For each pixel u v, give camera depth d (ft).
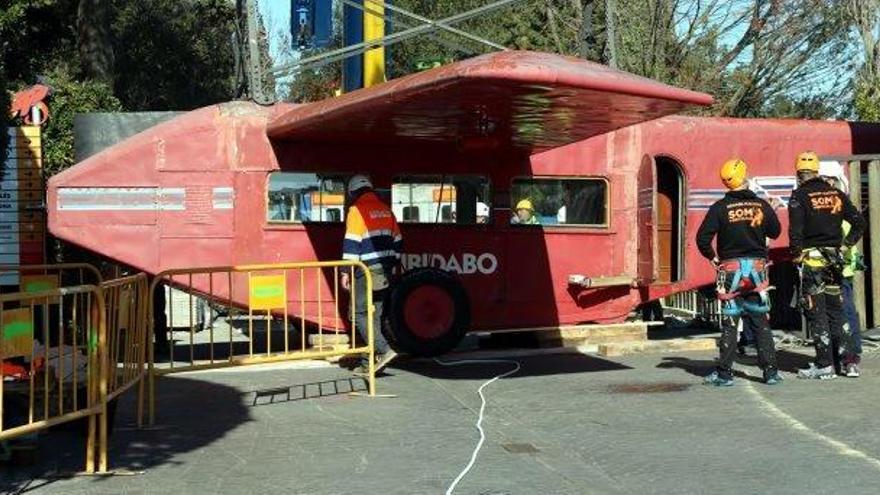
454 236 41.04
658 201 45.16
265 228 39.11
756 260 31.50
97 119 41.50
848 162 40.81
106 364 22.07
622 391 31.35
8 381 22.20
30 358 21.42
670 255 45.01
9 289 41.98
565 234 42.50
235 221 38.91
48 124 51.72
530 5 91.81
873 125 46.57
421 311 37.11
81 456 23.34
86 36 69.72
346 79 54.49
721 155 44.32
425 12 112.68
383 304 36.24
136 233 38.27
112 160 38.17
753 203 31.48
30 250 42.57
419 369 36.94
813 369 32.81
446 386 32.89
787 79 81.92
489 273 41.45
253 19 40.09
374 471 21.79
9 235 42.42
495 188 41.63
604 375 34.78
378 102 30.81
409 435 25.36
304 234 39.45
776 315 46.03
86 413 21.56
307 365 38.11
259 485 20.71
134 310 25.93
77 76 77.51
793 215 32.35
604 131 36.24
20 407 22.22
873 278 40.50
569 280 42.50
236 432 25.84
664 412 27.81
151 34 127.95
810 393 30.19
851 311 32.96
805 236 32.37
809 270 32.37
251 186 39.06
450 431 25.81
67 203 37.86
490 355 40.40
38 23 72.28
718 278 31.99
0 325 19.58
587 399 30.01
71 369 22.82
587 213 43.19
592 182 43.14
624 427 25.99
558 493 19.99
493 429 26.02
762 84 81.76
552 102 30.25
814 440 24.12
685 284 43.83
